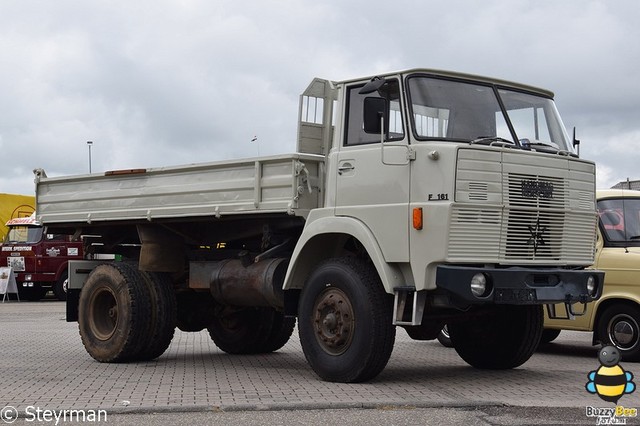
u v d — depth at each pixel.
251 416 7.31
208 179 10.59
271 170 9.89
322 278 9.24
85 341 11.62
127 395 8.45
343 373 9.04
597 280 9.39
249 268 10.52
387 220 8.88
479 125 9.23
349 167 9.31
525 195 8.91
